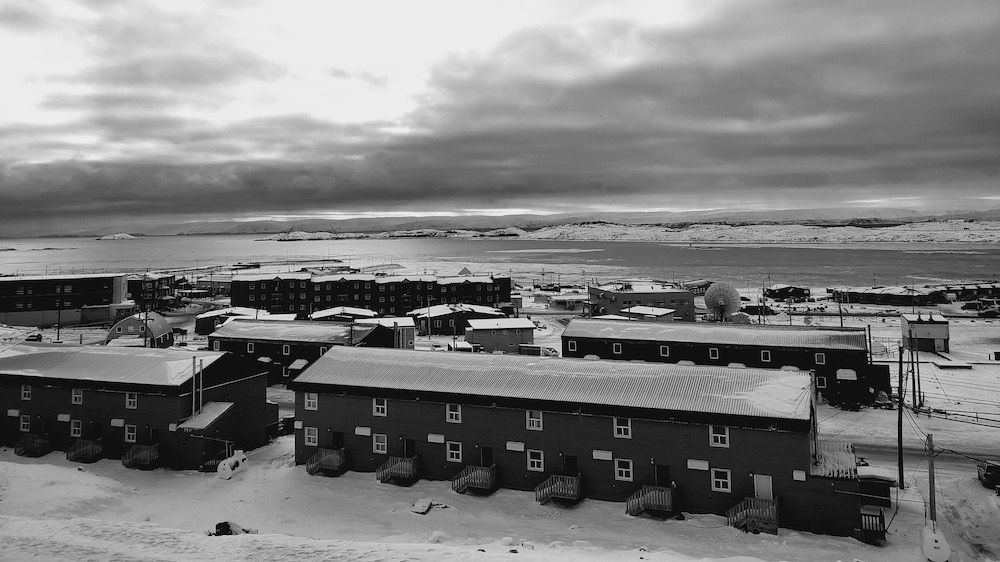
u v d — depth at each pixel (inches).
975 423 2358.5
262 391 2267.5
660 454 1599.4
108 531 1229.7
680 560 1238.9
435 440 1800.0
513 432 1731.1
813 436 1601.9
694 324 3213.6
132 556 1082.1
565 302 6451.8
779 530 1469.0
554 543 1368.1
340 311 4800.7
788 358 2797.7
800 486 1480.1
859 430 2306.8
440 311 4756.4
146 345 3668.8
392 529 1476.4
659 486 1599.4
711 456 1556.3
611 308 5255.9
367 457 1868.8
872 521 1412.4
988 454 2015.3
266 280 5880.9
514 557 1146.7
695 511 1568.7
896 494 1683.1
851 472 1477.6
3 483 1637.6
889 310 5940.0
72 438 2066.9
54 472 1765.5
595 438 1659.7
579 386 1756.9
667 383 1726.1
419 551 1157.7
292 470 1884.8
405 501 1649.9
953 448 2075.5
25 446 2062.0
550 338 4552.2
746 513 1464.1
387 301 5989.2
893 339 4296.3
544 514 1561.3
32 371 2142.0
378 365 2005.4
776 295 6958.7
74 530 1229.1
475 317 4771.2
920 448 2084.2
